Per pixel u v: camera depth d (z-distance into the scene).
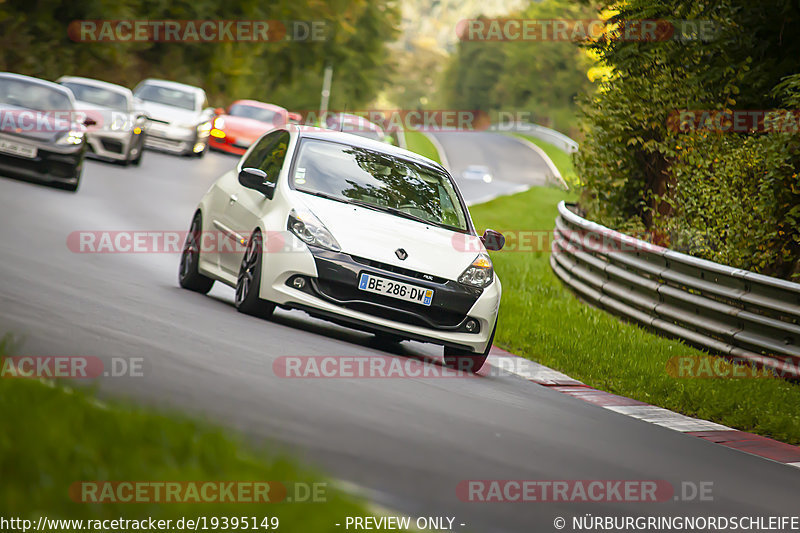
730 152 53.66
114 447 12.75
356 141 35.91
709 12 58.25
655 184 64.19
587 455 21.53
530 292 57.94
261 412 18.50
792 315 39.31
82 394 15.16
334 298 30.17
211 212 36.38
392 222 32.12
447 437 20.06
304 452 16.22
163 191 74.69
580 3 67.62
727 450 26.69
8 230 42.47
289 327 31.25
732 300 42.47
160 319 27.27
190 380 19.97
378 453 17.39
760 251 51.19
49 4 144.25
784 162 49.34
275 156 35.03
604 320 47.94
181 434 13.85
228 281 33.78
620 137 63.50
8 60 143.50
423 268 30.78
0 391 14.30
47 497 10.88
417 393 24.44
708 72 57.44
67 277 32.59
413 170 35.41
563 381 34.16
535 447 21.06
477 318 31.25
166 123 102.38
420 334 30.55
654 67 61.06
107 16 149.25
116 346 22.03
